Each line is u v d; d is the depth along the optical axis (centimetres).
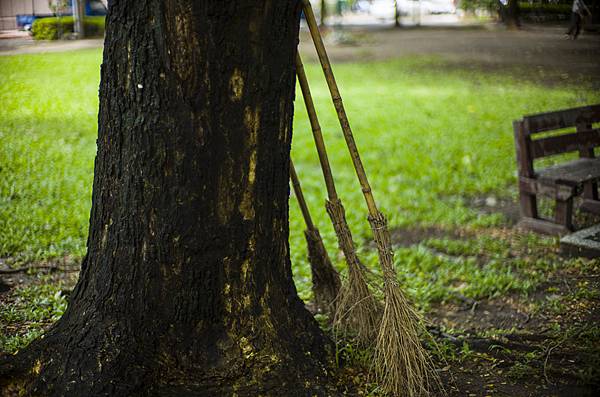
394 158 962
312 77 1772
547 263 579
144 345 316
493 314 493
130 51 301
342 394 328
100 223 329
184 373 316
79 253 582
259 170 319
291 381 322
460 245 637
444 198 803
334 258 601
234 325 324
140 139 306
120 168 316
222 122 305
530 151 665
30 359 318
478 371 373
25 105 1255
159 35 292
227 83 302
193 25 289
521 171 671
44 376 310
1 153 891
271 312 334
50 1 2330
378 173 896
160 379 315
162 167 306
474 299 522
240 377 318
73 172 827
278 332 333
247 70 304
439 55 2083
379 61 2052
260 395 315
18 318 444
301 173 891
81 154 916
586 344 403
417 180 861
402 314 341
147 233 313
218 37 294
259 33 303
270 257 335
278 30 309
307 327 350
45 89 1427
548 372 367
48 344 322
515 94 1448
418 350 341
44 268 545
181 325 318
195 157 304
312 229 420
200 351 318
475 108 1320
